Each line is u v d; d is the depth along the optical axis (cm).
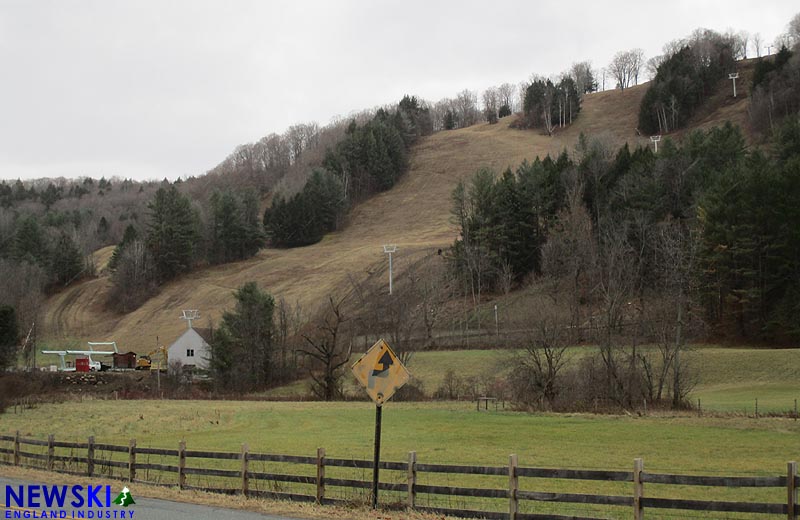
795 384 5488
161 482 2155
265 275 13512
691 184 9500
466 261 10306
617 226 8719
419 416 4703
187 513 1591
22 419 4825
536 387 5309
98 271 16338
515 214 10344
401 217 17062
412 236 14962
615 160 11162
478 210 10944
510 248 10300
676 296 5619
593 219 10019
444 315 9312
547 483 2353
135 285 14038
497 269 10012
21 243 15325
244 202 16700
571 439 3484
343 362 6869
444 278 10512
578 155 13975
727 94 19925
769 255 7344
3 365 7762
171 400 6688
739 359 6138
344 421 4509
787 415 4112
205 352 9188
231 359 7825
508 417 4534
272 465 2709
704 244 7562
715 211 7831
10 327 8038
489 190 10931
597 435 3603
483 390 6191
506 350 6656
